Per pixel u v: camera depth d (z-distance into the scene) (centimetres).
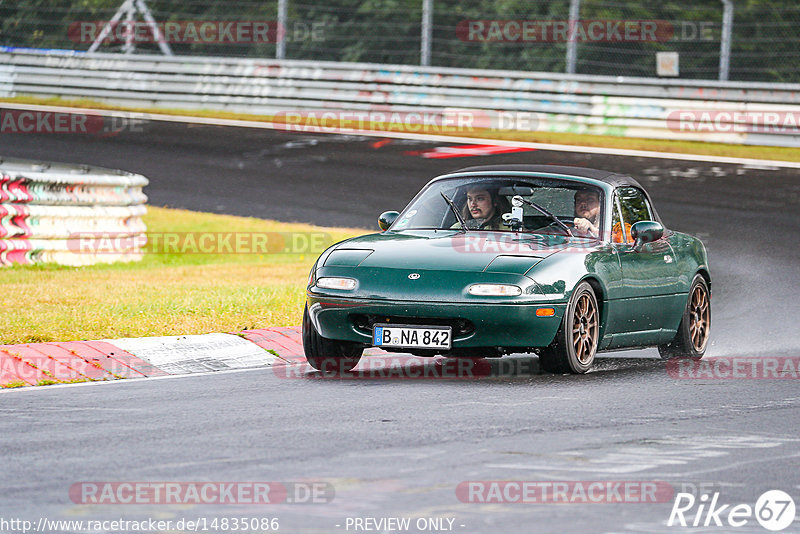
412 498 1653
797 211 6225
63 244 4894
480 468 1830
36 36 11956
